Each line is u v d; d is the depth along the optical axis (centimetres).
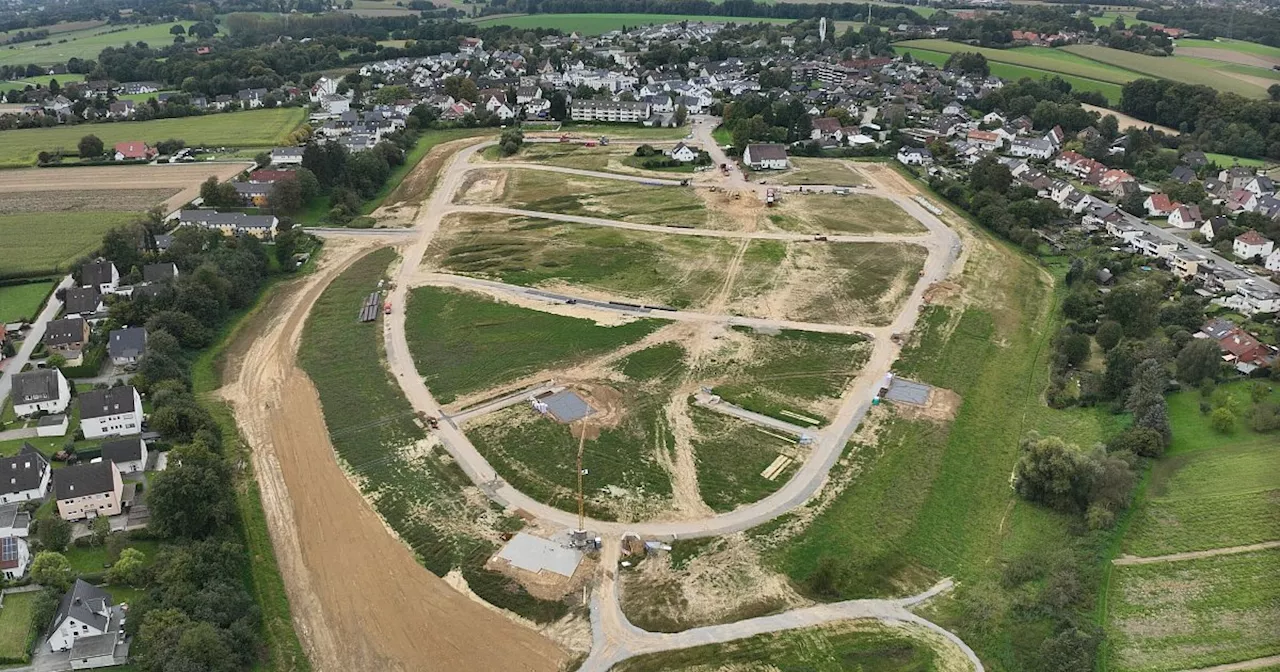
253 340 12756
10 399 10606
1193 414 10662
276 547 8306
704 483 9288
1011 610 7569
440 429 10294
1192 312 12888
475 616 7456
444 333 12794
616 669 6906
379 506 8906
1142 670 6962
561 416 10538
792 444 10006
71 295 12900
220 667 6538
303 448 9950
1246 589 7825
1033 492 9075
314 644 7162
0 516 8231
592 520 8700
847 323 13138
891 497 9088
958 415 10694
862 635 7281
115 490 8500
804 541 8400
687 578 7900
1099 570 8025
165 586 7244
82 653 6725
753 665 6956
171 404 10100
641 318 13225
